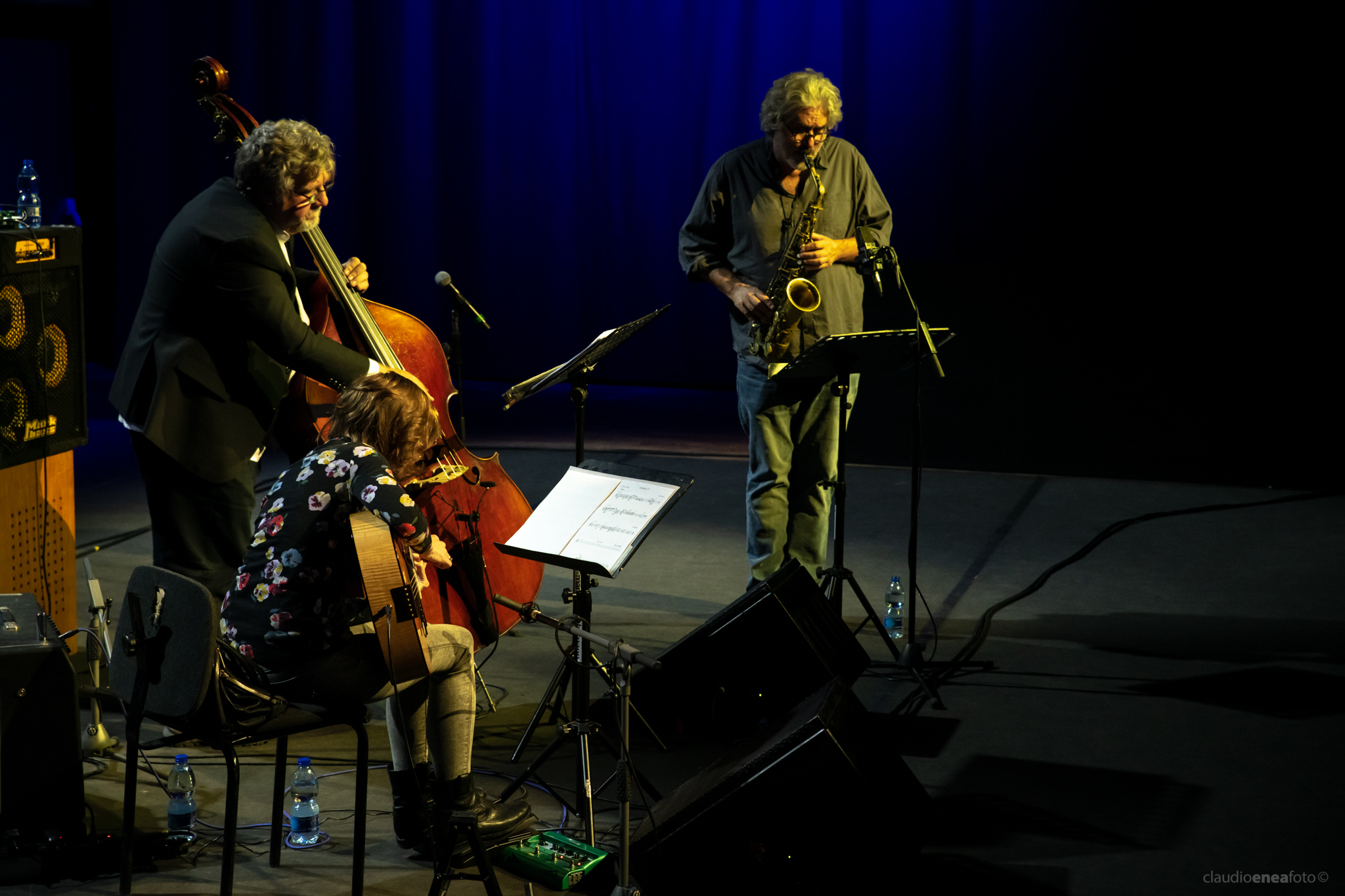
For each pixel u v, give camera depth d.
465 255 11.50
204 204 4.41
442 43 11.12
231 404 4.49
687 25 10.59
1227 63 9.34
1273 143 9.34
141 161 11.48
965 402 8.45
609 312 11.35
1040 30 9.72
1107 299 8.09
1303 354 7.84
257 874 3.81
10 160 11.43
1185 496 7.87
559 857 3.79
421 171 11.34
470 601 4.33
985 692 5.08
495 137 11.21
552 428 9.83
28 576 5.10
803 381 5.48
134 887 3.72
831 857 3.46
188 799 4.07
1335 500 7.73
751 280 5.51
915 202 10.27
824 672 4.47
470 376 11.72
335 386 4.49
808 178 5.41
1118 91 9.63
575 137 11.07
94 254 11.93
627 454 9.02
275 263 4.36
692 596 6.28
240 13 11.22
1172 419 8.11
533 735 4.73
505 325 11.55
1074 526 7.28
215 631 3.37
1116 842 3.91
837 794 3.43
